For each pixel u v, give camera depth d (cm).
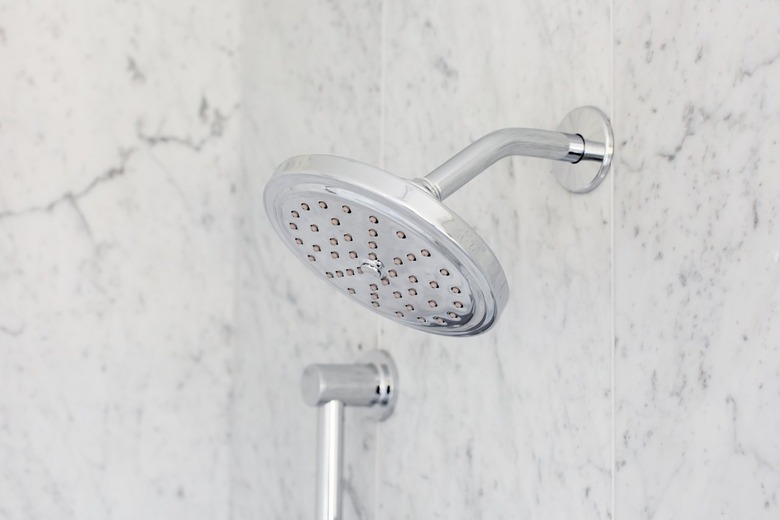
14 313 106
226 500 116
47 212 108
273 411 103
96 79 111
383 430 82
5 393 106
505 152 51
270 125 107
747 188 46
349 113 89
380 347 82
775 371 44
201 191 116
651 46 53
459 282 46
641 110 53
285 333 102
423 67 77
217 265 117
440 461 73
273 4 108
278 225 50
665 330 51
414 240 44
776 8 45
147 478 112
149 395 113
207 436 116
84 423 109
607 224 56
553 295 61
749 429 45
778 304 44
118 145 112
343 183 42
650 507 52
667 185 51
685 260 50
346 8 90
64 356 108
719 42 48
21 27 108
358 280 50
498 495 66
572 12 60
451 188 48
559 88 61
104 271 111
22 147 107
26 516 106
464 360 70
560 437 59
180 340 115
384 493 81
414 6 79
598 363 56
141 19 113
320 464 76
